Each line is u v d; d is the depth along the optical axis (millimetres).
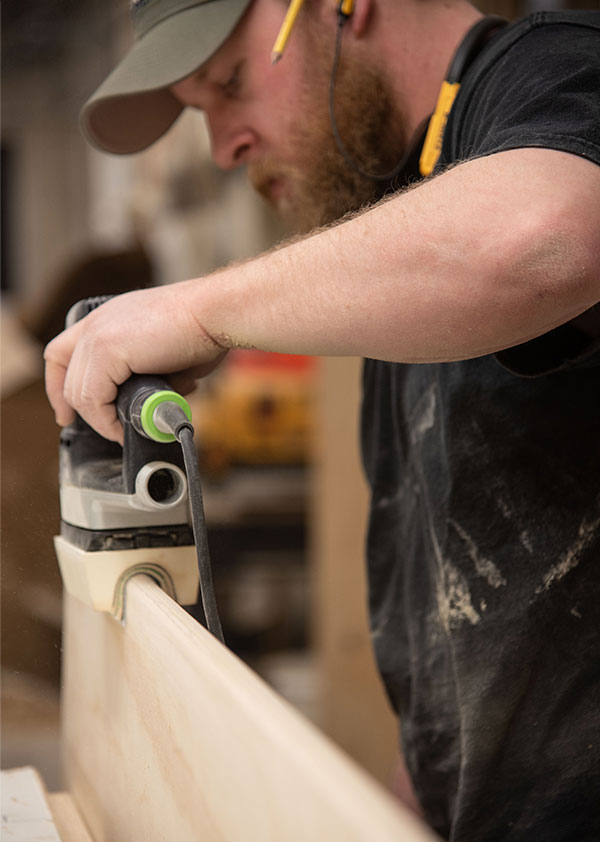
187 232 4988
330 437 2666
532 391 913
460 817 974
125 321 813
